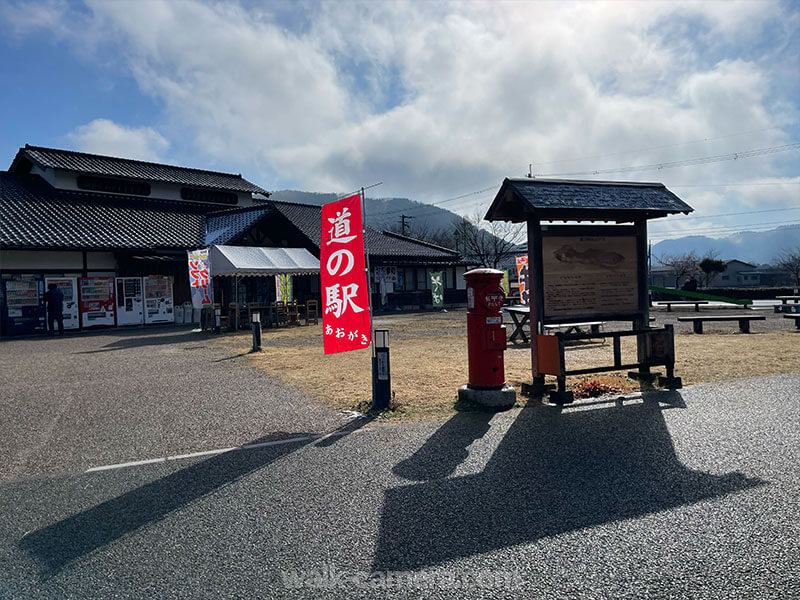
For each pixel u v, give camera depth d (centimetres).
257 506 317
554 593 222
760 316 1209
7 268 1631
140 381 744
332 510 308
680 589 222
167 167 2592
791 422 455
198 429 491
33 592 232
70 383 740
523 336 1190
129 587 235
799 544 255
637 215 634
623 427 457
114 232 1884
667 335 618
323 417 524
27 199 1953
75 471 386
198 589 232
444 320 1891
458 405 552
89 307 1772
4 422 532
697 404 527
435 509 305
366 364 866
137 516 307
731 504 300
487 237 4425
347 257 601
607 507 301
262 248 1819
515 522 287
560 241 597
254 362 911
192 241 2020
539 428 462
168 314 1928
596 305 612
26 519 306
